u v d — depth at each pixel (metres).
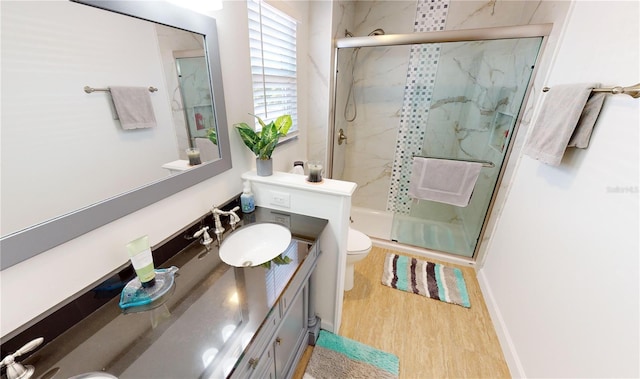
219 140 1.15
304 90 2.01
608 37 1.08
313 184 1.25
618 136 0.94
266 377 0.90
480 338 1.59
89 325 0.68
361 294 1.93
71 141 0.63
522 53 1.81
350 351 1.48
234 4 1.14
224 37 1.10
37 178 0.58
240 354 0.61
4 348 0.56
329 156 2.29
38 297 0.62
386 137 2.80
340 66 2.15
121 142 0.75
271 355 0.91
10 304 0.58
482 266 2.07
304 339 1.41
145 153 0.83
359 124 2.83
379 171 2.96
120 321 0.70
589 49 1.20
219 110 1.12
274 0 1.36
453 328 1.66
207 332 0.67
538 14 1.82
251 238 1.20
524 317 1.37
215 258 0.97
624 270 0.84
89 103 0.66
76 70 0.62
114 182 0.75
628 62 0.95
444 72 2.35
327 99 2.05
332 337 1.57
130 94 0.75
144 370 0.58
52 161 0.60
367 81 2.63
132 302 0.74
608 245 0.92
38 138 0.57
